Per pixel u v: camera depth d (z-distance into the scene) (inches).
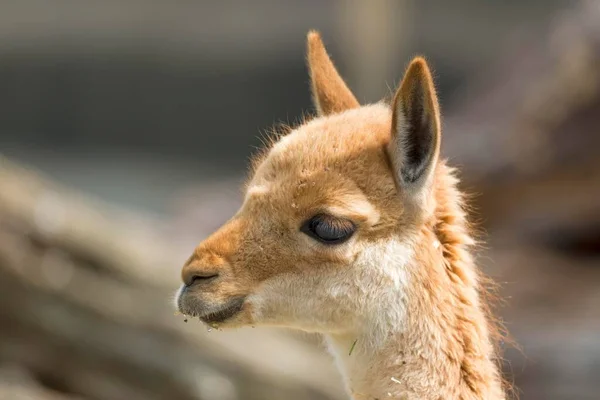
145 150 2283.5
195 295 400.5
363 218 391.9
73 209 801.6
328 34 2154.3
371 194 396.5
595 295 950.4
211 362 751.7
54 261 758.5
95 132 2329.0
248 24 2332.7
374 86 1460.4
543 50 1138.7
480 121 1130.0
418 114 394.0
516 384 847.1
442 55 2145.7
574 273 1022.4
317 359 800.3
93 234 784.3
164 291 772.6
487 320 438.6
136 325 751.7
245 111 2303.2
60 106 2332.7
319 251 394.3
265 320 402.6
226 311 400.5
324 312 398.6
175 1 2361.0
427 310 398.0
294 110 2289.6
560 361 839.7
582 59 1065.5
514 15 2209.6
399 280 395.5
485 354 407.5
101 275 768.3
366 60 1470.2
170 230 1180.5
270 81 2300.7
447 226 412.8
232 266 399.9
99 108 2332.7
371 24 1466.5
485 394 400.8
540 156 1074.1
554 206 1084.5
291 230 396.8
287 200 397.7
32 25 2337.6
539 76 1106.1
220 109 2315.5
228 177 1962.4
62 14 2352.4
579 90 1064.2
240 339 772.6
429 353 397.7
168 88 2329.0
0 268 735.1
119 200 1828.2
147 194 1888.5
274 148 420.2
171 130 2315.5
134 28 2347.4
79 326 744.3
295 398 760.3
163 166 2143.2
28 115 2324.1
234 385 751.1
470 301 408.5
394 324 396.8
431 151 391.2
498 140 1084.5
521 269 1032.8
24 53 2326.5
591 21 1078.4
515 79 1146.0
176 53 2337.6
